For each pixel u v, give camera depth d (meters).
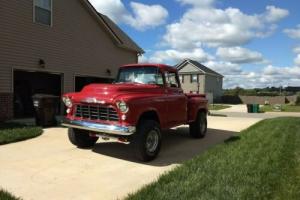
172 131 11.94
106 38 19.52
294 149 8.31
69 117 7.77
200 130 10.49
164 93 8.43
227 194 4.88
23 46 13.74
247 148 8.27
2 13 12.74
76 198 4.98
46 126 12.05
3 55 12.85
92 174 6.17
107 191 5.28
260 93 70.62
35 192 5.18
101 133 7.29
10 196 4.86
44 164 6.75
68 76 16.47
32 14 14.14
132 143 7.03
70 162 6.96
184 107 9.16
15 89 16.23
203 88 55.00
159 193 4.92
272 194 4.96
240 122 16.11
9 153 7.60
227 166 6.42
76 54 17.03
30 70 14.20
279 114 29.05
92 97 7.25
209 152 7.75
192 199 4.68
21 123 12.30
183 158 7.66
